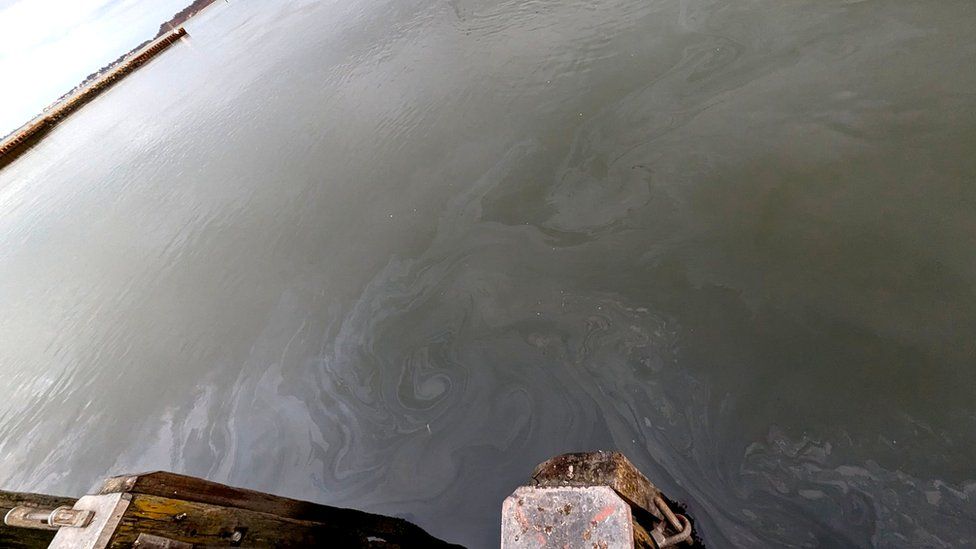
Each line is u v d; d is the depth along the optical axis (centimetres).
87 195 1341
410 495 582
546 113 997
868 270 565
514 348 675
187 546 300
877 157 653
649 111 898
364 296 827
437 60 1267
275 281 915
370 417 675
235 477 661
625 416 568
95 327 953
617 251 724
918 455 441
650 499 307
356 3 1755
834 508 438
